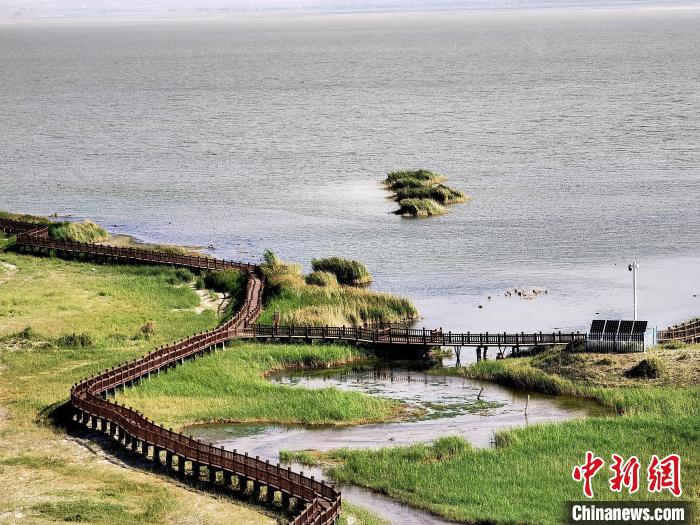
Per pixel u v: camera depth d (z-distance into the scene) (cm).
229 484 8488
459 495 8256
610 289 15362
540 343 12238
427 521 7844
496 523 7769
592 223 19825
